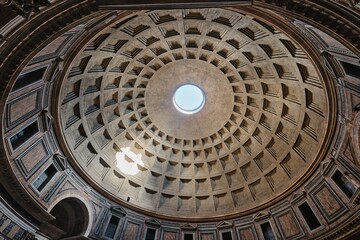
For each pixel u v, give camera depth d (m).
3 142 13.18
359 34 7.85
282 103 20.97
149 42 20.05
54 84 16.45
